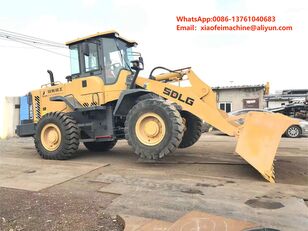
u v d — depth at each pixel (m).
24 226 3.65
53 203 4.41
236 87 24.72
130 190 5.01
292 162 7.33
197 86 7.32
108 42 8.02
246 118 6.02
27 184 5.43
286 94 28.08
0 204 4.37
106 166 7.03
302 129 14.27
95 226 3.63
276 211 4.00
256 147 5.82
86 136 8.26
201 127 8.57
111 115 7.88
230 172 6.29
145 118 6.92
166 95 7.27
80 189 5.14
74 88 8.32
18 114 16.02
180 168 6.70
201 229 3.23
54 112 8.23
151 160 7.25
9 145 11.67
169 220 3.75
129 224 3.52
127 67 8.28
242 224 3.35
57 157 7.95
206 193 4.79
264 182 5.48
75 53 8.44
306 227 3.52
